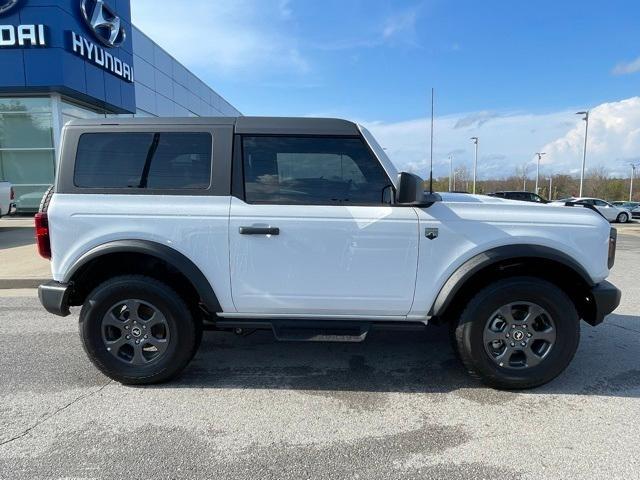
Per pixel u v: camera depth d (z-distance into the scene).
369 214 3.34
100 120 3.47
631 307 5.91
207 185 3.39
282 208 3.34
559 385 3.55
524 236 3.34
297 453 2.65
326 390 3.47
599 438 2.81
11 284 7.06
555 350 3.36
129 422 2.98
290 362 4.01
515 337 3.37
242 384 3.56
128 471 2.47
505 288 3.29
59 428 2.90
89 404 3.22
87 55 15.91
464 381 3.63
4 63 14.59
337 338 3.39
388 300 3.41
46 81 14.70
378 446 2.73
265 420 3.02
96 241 3.34
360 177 3.42
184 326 3.42
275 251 3.35
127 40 18.84
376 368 3.89
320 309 3.45
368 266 3.37
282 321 3.50
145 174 3.41
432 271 3.38
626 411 3.15
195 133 3.42
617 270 8.93
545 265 3.48
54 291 3.38
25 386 3.50
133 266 3.61
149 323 3.43
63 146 3.42
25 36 14.40
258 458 2.60
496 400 3.31
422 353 4.23
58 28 14.55
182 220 3.33
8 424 2.95
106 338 3.46
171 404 3.23
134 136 3.42
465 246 3.35
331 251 3.35
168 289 3.38
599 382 3.61
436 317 3.57
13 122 16.38
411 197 3.09
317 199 3.40
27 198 16.88
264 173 3.40
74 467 2.50
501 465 2.54
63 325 5.05
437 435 2.85
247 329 3.65
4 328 4.95
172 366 3.45
